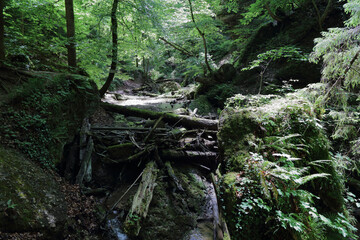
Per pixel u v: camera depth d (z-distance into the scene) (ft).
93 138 17.62
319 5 33.12
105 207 13.39
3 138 11.19
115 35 23.49
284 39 33.06
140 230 11.97
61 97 15.75
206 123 23.00
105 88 25.89
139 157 17.02
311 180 10.99
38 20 24.47
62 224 10.18
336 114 14.44
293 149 11.86
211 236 12.42
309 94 15.23
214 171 18.69
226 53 50.90
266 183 9.89
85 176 14.64
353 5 11.35
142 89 59.67
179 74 66.33
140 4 22.39
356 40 12.08
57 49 22.63
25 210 9.07
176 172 17.03
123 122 23.17
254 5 32.01
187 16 35.19
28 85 13.71
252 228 9.91
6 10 23.70
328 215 10.62
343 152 15.79
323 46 12.73
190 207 14.47
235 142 13.51
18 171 10.35
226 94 31.65
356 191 14.92
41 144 12.87
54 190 11.73
